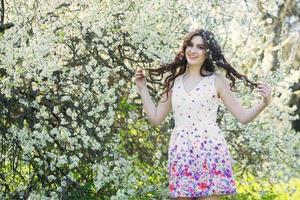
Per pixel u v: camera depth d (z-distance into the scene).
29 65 5.07
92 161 5.58
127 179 5.46
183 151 4.50
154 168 6.06
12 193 5.48
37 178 5.63
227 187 4.44
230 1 6.23
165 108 4.80
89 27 5.60
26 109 5.45
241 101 6.39
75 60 5.63
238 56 6.64
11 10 5.84
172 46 5.91
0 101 5.39
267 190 6.70
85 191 5.61
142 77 4.84
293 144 6.84
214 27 6.22
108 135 5.68
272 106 6.86
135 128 6.32
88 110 5.50
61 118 5.40
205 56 4.66
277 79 6.39
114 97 5.39
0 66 5.05
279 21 12.85
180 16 6.11
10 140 5.45
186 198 4.54
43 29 5.50
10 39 5.29
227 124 6.23
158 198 5.77
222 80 4.64
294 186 7.33
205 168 4.43
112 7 5.55
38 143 5.27
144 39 5.74
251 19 6.39
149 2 5.72
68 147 5.50
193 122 4.55
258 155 6.74
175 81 4.73
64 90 5.54
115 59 5.90
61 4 5.54
